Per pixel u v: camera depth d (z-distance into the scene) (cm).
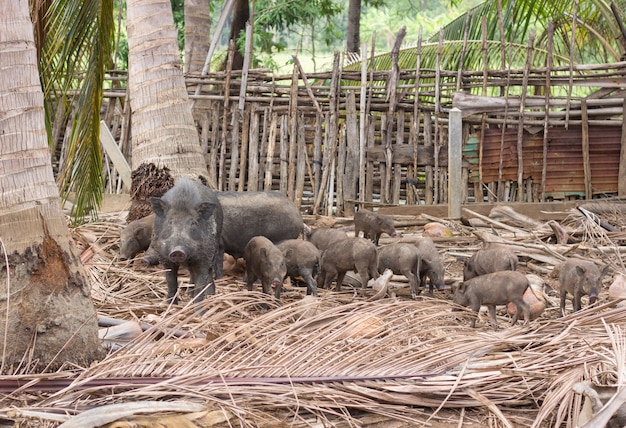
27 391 438
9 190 470
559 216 1238
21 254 469
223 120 1355
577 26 1780
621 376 421
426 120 1356
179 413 409
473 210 1256
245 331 514
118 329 548
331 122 1341
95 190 1054
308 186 1362
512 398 466
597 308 591
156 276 812
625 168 1327
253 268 749
